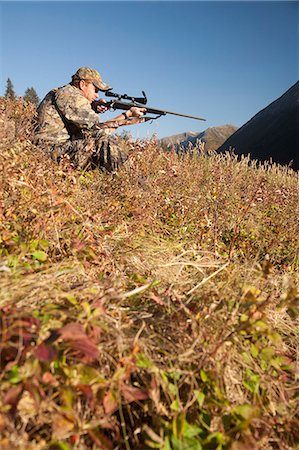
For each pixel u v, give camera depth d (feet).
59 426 4.57
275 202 15.65
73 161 15.43
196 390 5.65
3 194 8.71
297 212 14.83
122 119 17.21
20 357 4.83
